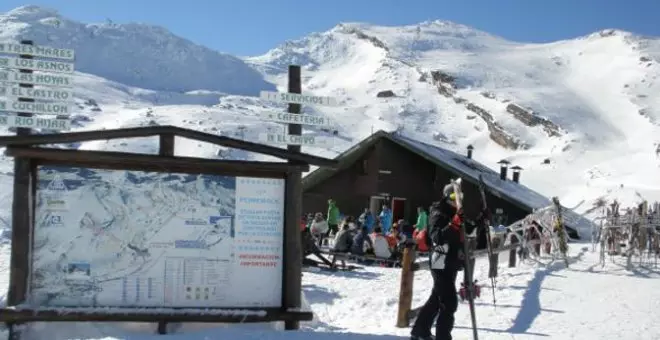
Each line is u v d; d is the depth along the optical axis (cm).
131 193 731
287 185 760
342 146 7000
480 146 9100
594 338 774
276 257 760
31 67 708
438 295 682
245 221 755
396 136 3053
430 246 686
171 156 730
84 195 721
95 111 9050
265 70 17325
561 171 6681
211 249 745
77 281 715
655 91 10844
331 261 1825
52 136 695
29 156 699
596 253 2016
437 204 699
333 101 798
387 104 11162
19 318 687
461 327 827
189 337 687
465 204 2992
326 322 927
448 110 10888
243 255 752
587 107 10262
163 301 730
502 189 3033
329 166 763
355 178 3153
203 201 745
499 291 1141
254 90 15600
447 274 676
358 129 9138
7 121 696
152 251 731
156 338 683
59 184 717
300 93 786
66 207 717
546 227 1806
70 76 720
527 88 11656
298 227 758
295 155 755
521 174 6594
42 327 702
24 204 699
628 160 6366
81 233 718
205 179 747
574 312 946
